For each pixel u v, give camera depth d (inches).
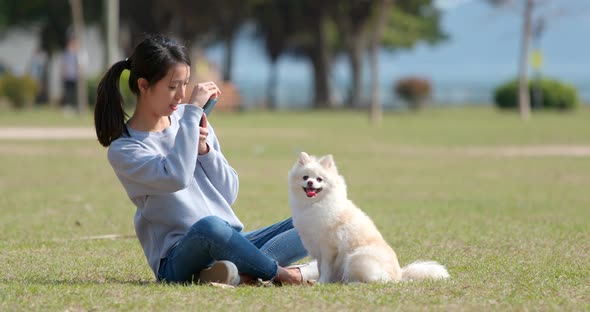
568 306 220.4
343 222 251.6
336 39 2677.2
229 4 2134.6
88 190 589.3
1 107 1978.3
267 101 2635.3
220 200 256.5
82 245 351.9
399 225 422.0
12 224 420.5
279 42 2432.3
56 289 240.4
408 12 2687.0
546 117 1831.9
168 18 2127.2
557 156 915.4
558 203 526.9
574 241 366.0
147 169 237.9
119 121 244.1
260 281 251.6
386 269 248.2
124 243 358.6
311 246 256.4
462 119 1760.6
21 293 235.3
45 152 905.5
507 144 1081.4
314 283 252.7
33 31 2464.3
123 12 2100.1
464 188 619.8
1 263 302.8
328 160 256.8
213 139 265.9
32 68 2662.4
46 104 2250.2
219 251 243.4
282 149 969.5
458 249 344.2
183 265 246.1
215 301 221.5
